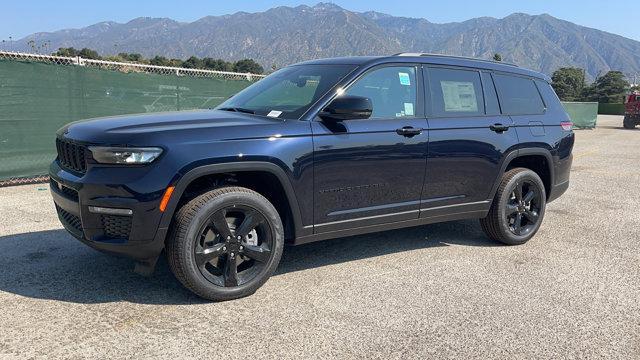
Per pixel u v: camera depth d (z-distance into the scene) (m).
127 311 3.70
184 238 3.68
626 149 17.12
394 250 5.32
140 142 3.56
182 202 3.85
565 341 3.46
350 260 4.96
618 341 3.48
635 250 5.55
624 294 4.29
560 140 5.86
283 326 3.55
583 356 3.28
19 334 3.33
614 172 11.62
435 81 4.96
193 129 3.76
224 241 3.86
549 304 4.05
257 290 4.15
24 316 3.57
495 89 5.43
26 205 6.81
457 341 3.42
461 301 4.06
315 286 4.28
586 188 9.48
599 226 6.59
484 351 3.31
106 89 9.02
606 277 4.68
